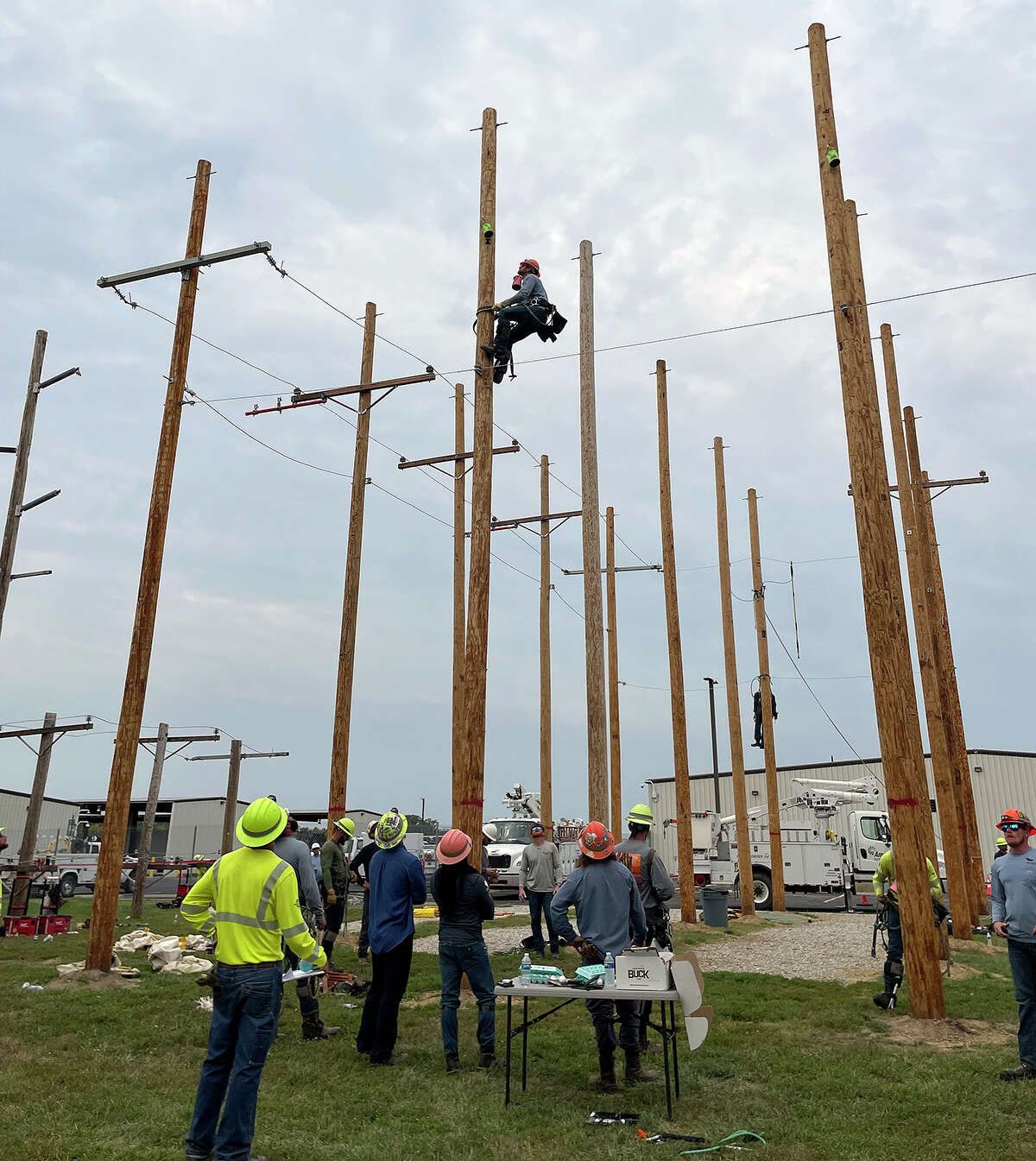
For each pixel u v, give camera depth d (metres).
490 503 11.80
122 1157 5.28
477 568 11.55
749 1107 6.45
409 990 11.04
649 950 6.79
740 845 21.39
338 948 14.72
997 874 7.54
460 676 20.81
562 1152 5.57
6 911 22.30
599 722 16.59
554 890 13.90
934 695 17.77
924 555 22.31
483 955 7.69
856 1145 5.64
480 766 11.07
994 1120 6.09
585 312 18.02
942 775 17.66
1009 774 36.41
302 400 17.20
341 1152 5.51
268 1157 5.40
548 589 27.22
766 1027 9.03
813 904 27.41
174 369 13.20
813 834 27.80
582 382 17.75
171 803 49.75
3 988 10.73
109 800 11.77
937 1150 5.56
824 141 11.34
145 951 14.52
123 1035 8.48
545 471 26.70
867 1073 7.35
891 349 18.94
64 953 14.15
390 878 7.93
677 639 19.53
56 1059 7.58
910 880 9.38
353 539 17.17
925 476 22.06
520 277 12.27
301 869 8.50
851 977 12.00
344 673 16.55
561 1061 7.74
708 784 45.28
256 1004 5.17
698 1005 6.47
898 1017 9.34
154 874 35.34
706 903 18.30
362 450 17.45
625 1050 7.21
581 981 6.71
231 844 31.70
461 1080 7.14
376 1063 7.59
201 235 13.70
